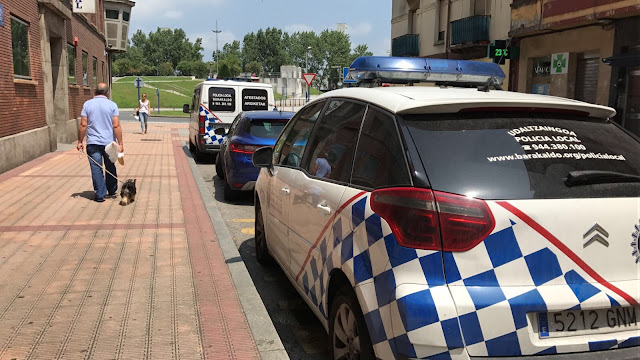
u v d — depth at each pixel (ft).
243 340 11.80
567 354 7.52
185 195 29.81
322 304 10.66
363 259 8.59
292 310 14.99
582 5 44.62
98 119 26.78
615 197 8.09
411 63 15.40
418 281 7.57
